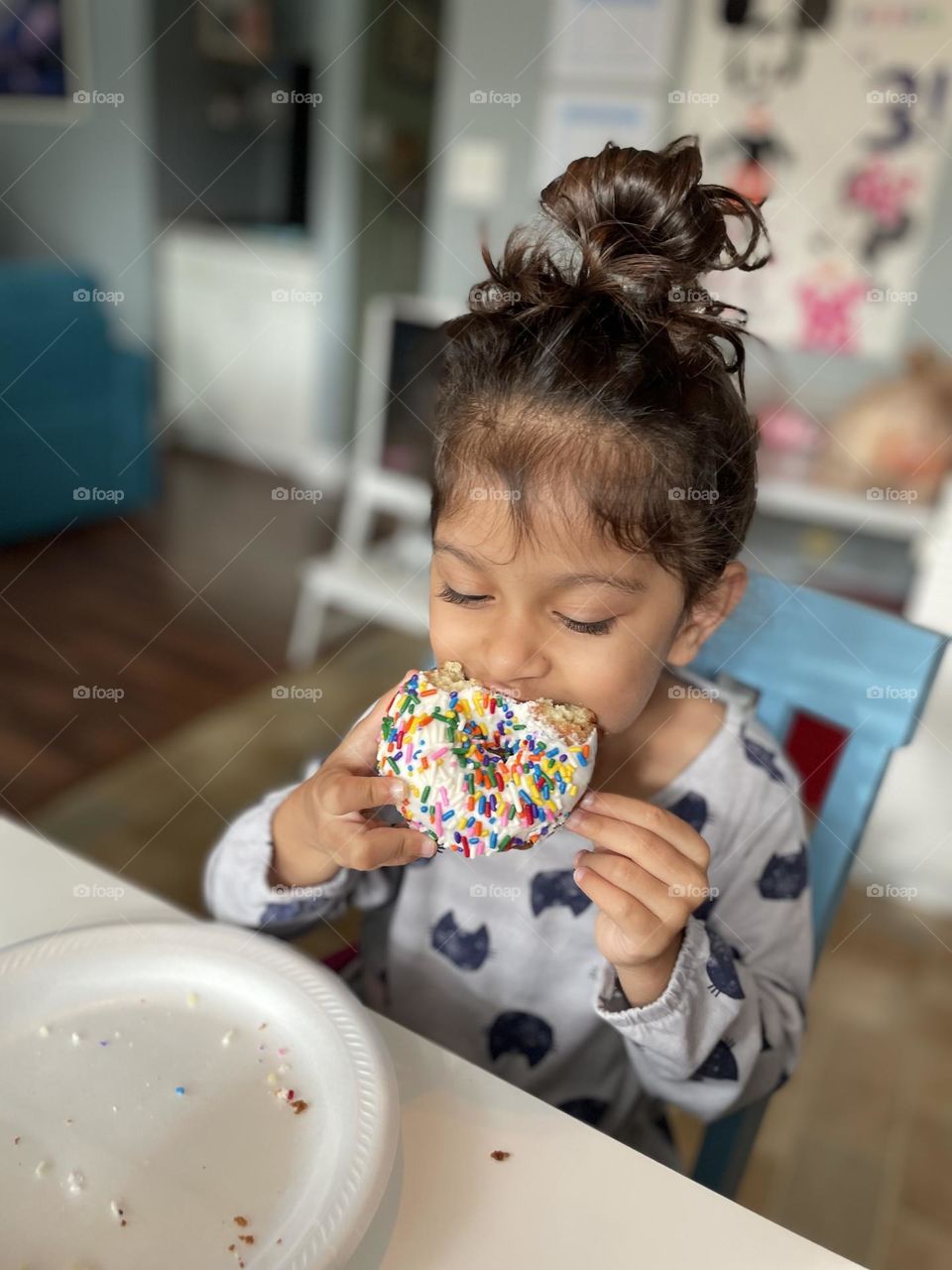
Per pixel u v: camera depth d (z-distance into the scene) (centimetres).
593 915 81
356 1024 59
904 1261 123
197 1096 56
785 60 278
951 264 277
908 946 179
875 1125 143
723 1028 67
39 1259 47
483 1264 48
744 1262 49
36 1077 56
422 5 429
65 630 274
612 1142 55
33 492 328
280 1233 48
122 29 414
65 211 463
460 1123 56
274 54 466
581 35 299
